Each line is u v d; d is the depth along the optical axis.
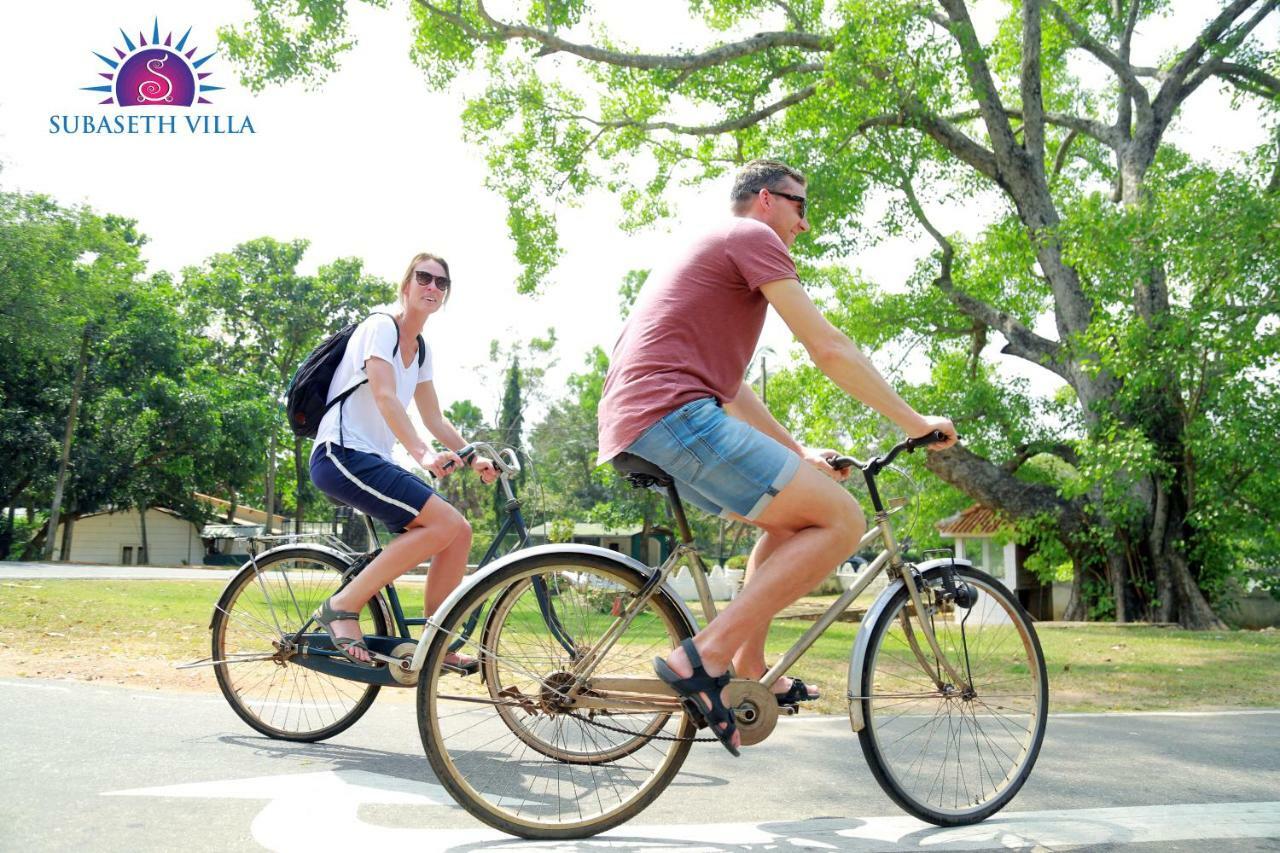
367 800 2.87
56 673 5.03
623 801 2.74
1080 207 13.95
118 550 45.84
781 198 2.95
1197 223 12.43
